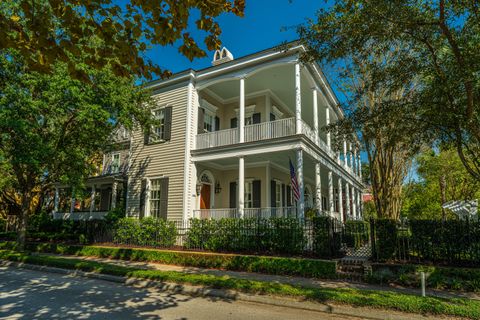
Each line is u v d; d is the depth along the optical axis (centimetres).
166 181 1578
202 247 1258
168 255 1159
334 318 564
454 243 859
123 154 2011
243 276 912
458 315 539
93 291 755
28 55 343
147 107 1562
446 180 2338
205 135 1566
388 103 886
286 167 1772
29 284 841
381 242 932
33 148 1182
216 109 1803
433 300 592
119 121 1390
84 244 1528
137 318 538
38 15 335
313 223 1041
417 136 884
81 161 1420
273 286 706
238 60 1466
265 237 1128
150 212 1612
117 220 1504
